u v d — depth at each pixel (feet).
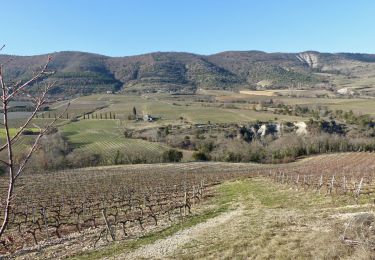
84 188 214.07
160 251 82.84
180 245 85.61
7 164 16.46
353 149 410.52
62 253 88.07
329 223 83.76
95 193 190.39
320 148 415.44
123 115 570.87
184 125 507.71
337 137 426.92
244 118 542.98
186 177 258.57
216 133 467.52
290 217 98.58
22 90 17.46
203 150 417.08
